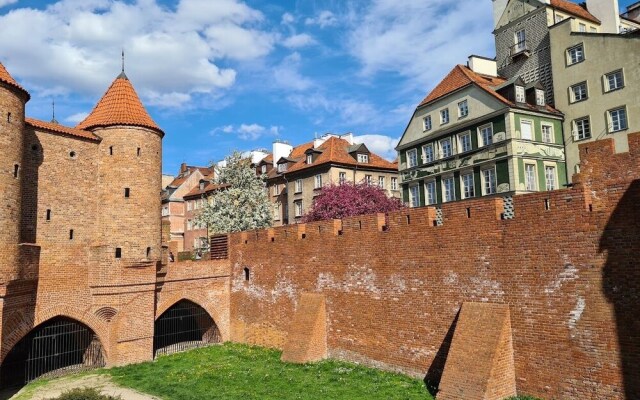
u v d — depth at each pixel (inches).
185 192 3031.5
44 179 1008.9
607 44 1323.8
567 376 597.9
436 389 719.1
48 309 981.2
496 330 653.9
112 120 1115.3
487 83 1507.1
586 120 1378.0
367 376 816.9
